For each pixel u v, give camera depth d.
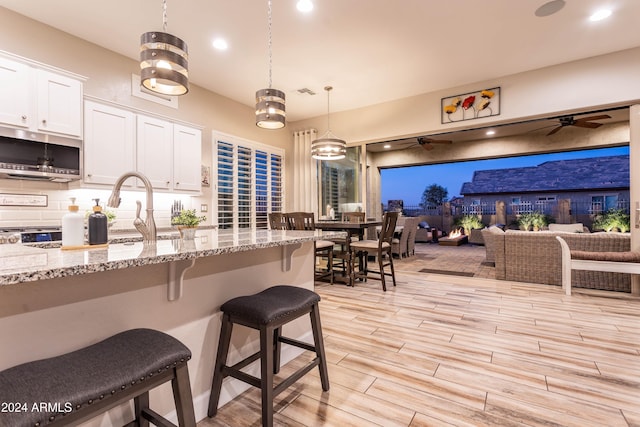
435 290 4.07
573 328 2.71
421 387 1.85
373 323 2.90
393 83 4.73
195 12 3.03
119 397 0.88
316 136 6.28
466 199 10.96
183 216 1.70
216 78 4.51
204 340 1.62
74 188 3.25
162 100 4.23
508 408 1.64
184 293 1.53
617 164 8.70
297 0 2.89
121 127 3.44
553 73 4.21
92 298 1.19
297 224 4.43
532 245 4.34
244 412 1.65
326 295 3.88
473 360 2.17
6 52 2.61
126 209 3.82
